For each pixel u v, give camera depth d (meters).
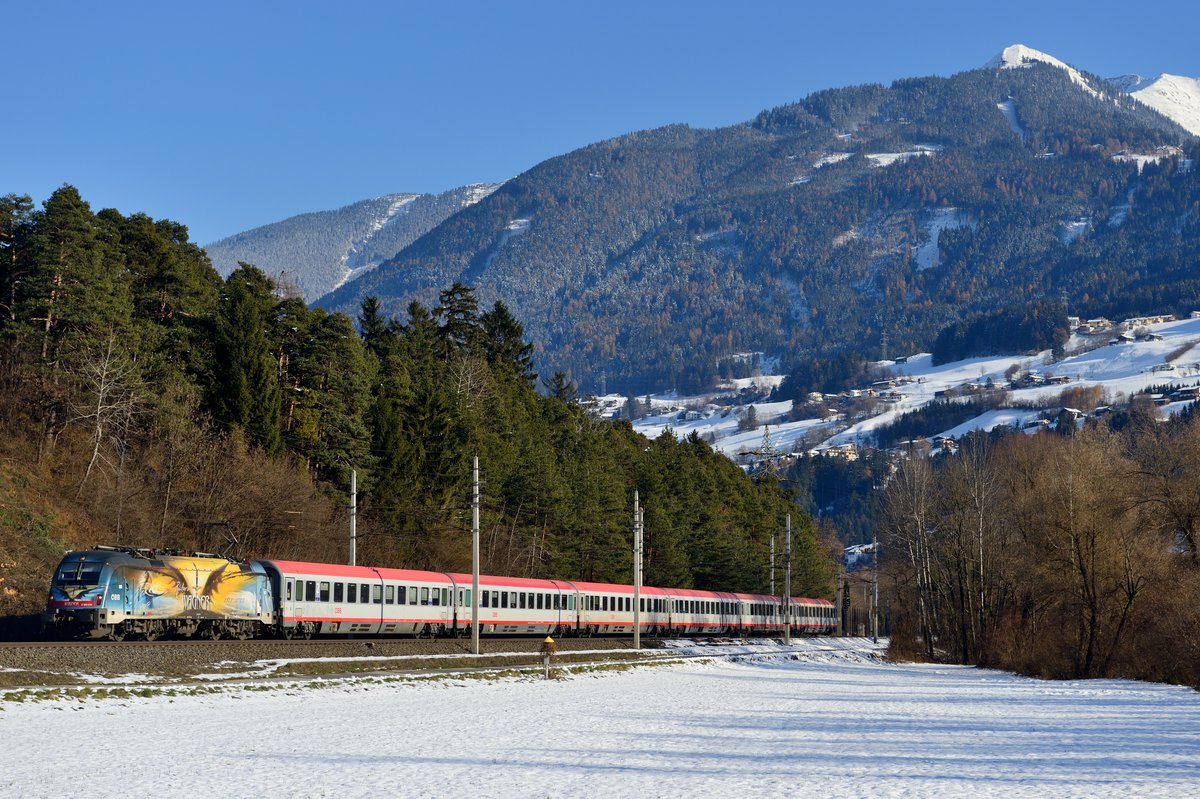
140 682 40.84
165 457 76.56
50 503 69.19
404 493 90.00
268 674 46.72
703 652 84.31
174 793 24.62
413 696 47.47
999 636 89.69
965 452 98.19
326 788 25.67
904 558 104.69
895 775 28.62
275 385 82.81
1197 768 29.97
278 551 76.88
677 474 135.25
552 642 59.91
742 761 31.16
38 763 27.64
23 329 74.25
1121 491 73.38
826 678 70.94
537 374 148.12
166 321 87.38
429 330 129.50
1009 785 27.00
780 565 147.12
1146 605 74.00
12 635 52.69
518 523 100.62
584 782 27.05
